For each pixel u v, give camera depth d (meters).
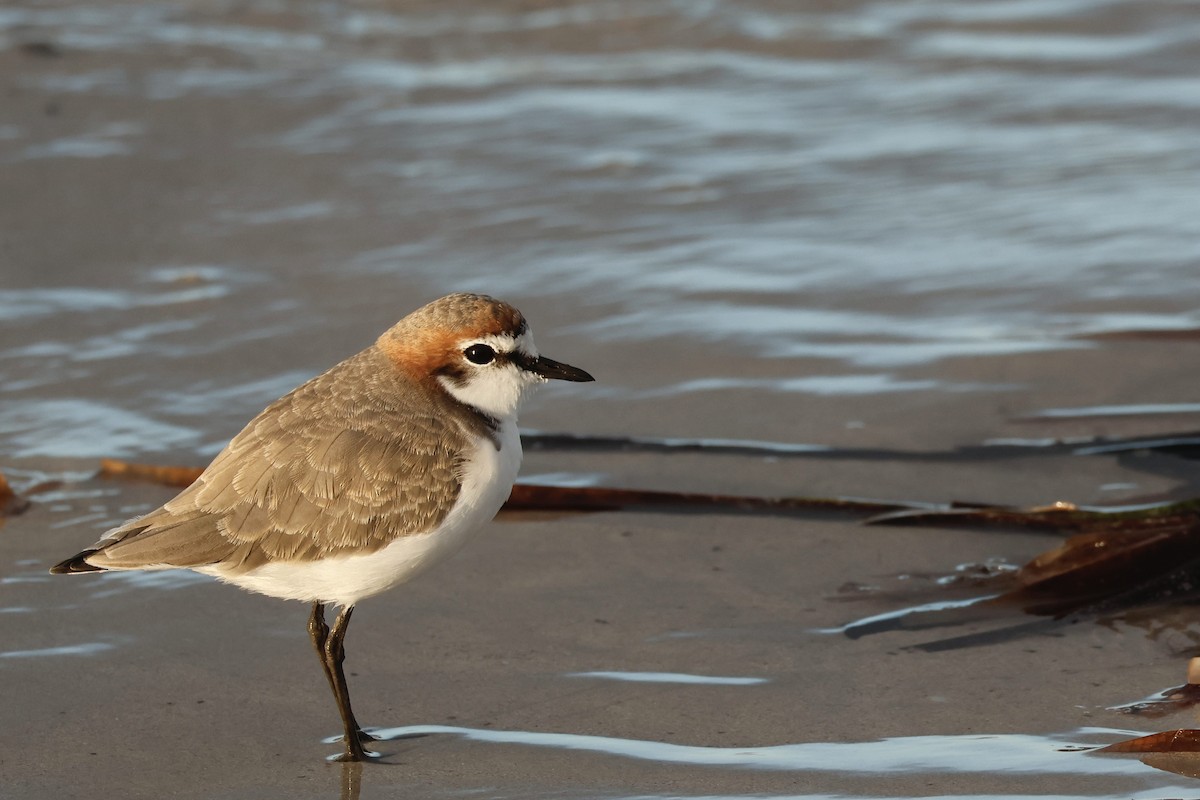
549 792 7.58
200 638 9.22
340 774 7.79
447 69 20.84
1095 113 19.19
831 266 15.14
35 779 7.70
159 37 21.17
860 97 20.00
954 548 10.22
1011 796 7.40
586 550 10.34
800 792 7.51
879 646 9.02
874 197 16.91
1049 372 12.80
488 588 9.84
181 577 10.00
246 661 8.97
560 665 8.88
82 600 9.64
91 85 19.31
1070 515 10.24
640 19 22.64
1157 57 20.88
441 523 8.09
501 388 8.33
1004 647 8.97
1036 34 21.97
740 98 20.05
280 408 8.23
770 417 12.22
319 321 13.93
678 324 13.91
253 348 13.43
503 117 19.17
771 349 13.40
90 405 12.45
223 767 7.85
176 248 15.45
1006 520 10.38
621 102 19.80
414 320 8.30
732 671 8.77
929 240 15.72
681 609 9.52
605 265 15.18
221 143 18.05
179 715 8.35
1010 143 18.36
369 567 8.00
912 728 8.10
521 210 16.53
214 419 12.21
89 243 15.52
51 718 8.28
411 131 18.64
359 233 15.88
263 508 7.91
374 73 20.48
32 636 9.17
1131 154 17.81
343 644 8.98
